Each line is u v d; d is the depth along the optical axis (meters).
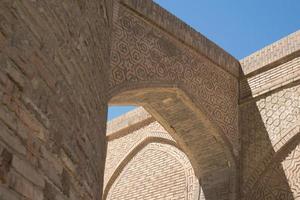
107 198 11.31
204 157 9.12
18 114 2.47
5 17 2.40
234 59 9.48
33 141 2.62
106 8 5.05
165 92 8.12
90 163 3.92
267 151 8.38
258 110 8.86
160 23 8.08
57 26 3.16
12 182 2.31
